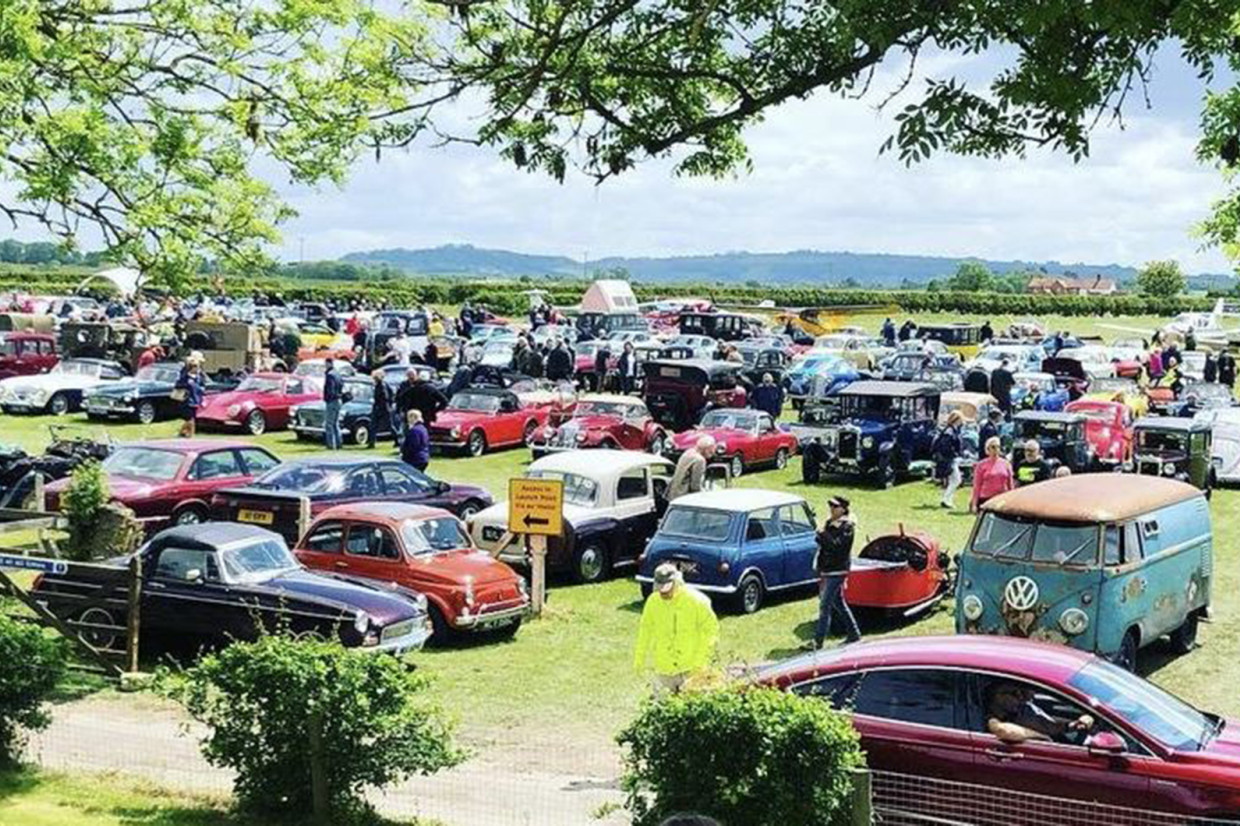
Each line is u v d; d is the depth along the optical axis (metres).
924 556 19.70
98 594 16.64
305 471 23.42
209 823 10.75
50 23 15.10
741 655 17.77
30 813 10.89
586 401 34.88
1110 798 9.88
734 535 20.20
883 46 6.74
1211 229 25.80
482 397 36.72
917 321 103.69
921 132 7.03
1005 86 6.97
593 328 65.62
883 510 28.52
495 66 8.09
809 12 7.83
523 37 8.30
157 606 16.70
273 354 50.19
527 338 46.97
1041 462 27.27
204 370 45.22
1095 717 10.10
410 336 60.09
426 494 24.44
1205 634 19.23
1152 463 30.78
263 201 16.81
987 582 16.50
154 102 15.91
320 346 57.19
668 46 8.25
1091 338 74.50
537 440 34.50
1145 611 16.67
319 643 11.12
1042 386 42.88
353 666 10.66
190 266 16.31
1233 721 10.83
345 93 14.88
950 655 10.63
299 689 10.55
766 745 9.09
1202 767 9.73
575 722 14.88
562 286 128.25
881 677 10.70
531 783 12.62
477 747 13.83
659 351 48.97
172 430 37.88
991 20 6.71
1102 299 121.50
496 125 8.39
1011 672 10.39
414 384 35.31
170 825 10.66
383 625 16.28
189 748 13.30
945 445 29.38
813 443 31.70
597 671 17.05
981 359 53.72
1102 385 43.31
